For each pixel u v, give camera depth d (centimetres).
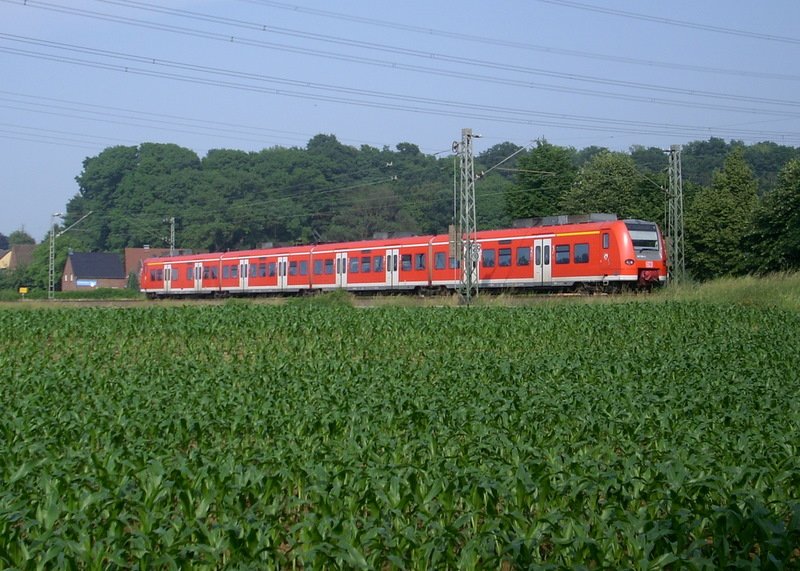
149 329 3444
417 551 961
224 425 1559
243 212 11012
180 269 6931
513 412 1603
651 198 7994
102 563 951
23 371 2334
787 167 6031
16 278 11225
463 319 3494
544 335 3192
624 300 4084
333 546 937
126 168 12706
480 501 1103
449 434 1445
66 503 1101
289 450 1304
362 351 2991
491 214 11662
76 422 1586
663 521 988
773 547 957
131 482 1147
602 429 1487
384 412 1608
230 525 977
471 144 4447
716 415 1602
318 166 12225
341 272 5609
